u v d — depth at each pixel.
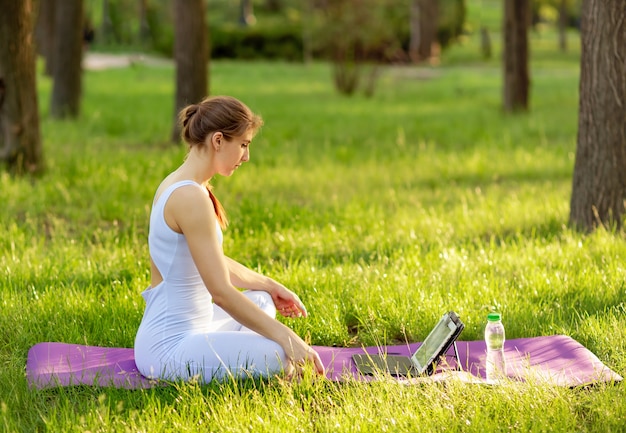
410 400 4.36
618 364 5.04
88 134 16.28
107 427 4.11
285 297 5.18
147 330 4.78
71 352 5.21
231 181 11.32
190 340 4.66
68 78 18.56
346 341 5.72
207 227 4.50
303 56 46.31
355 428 4.09
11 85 10.72
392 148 15.06
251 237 8.17
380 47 32.84
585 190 8.04
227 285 4.54
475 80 35.31
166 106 22.59
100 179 10.95
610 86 7.80
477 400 4.37
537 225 8.59
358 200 10.10
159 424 4.13
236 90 28.66
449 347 4.88
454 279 6.64
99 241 8.11
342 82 28.75
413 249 7.53
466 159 13.38
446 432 4.08
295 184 11.49
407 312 5.88
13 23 10.64
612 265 6.75
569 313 5.96
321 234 8.32
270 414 4.26
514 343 5.41
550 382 4.59
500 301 6.10
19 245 7.59
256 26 46.81
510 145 14.95
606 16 7.72
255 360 4.60
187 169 4.63
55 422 4.16
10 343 5.44
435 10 46.66
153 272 4.84
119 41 48.59
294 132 17.44
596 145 7.91
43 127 16.75
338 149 14.64
